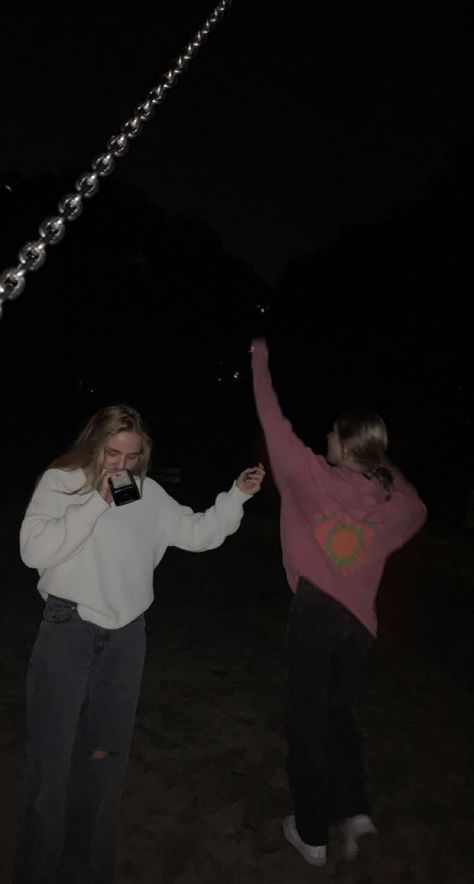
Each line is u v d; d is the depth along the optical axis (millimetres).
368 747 4191
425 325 17203
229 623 6523
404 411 18938
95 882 2457
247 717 4457
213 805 3412
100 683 2453
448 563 10188
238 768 3795
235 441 29906
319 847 2969
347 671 2975
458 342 16734
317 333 21203
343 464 3018
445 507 16766
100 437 2455
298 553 2889
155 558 2586
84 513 2260
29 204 24203
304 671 2889
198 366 32062
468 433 18172
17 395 29688
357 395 19812
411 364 17906
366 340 19141
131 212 27938
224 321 31859
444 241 16422
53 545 2270
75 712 2389
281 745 4098
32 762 2367
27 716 2412
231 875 2910
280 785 3645
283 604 7352
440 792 3711
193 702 4633
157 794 3477
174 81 1340
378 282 18391
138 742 4012
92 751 2463
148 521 2516
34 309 27828
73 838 2461
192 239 30625
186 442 30875
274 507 16312
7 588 7223
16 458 26000
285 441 2934
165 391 32062
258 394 3010
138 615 2496
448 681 5395
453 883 2965
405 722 4582
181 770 3732
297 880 2910
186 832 3178
